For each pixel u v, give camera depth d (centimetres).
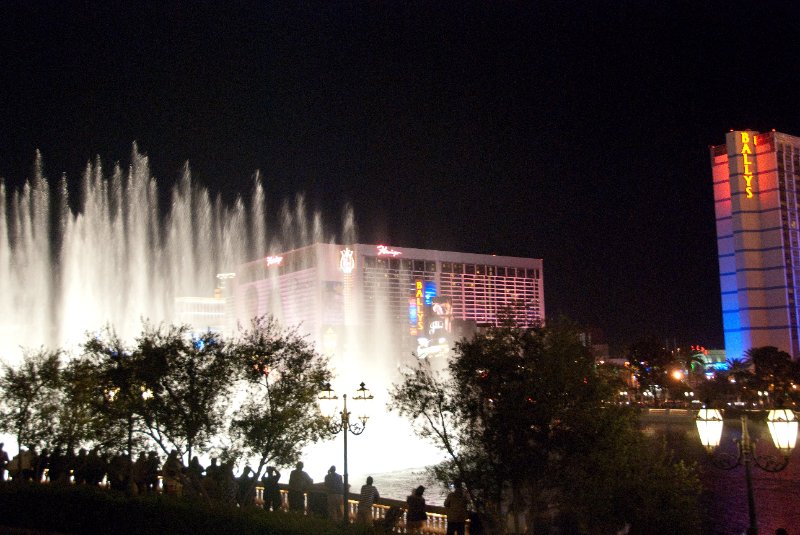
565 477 1798
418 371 1967
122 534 1836
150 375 2103
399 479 4944
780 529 2005
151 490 2359
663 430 8856
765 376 12200
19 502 2019
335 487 2305
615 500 1836
